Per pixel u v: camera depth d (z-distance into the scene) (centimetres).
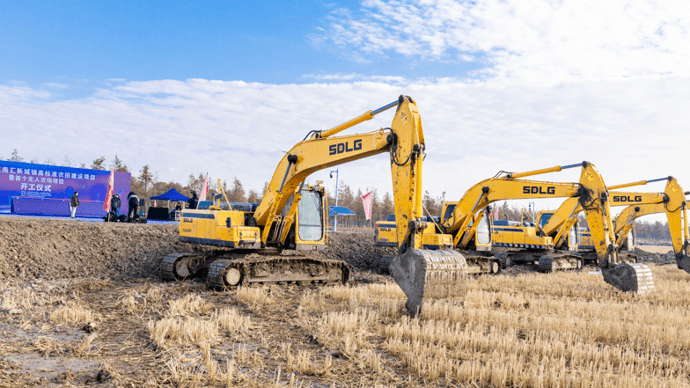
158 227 1741
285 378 520
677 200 1838
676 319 848
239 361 566
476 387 505
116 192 2691
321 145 1077
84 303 912
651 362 587
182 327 681
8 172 2342
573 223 2167
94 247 1463
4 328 696
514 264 2291
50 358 565
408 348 620
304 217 1312
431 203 6309
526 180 1527
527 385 511
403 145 870
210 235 1270
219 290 1133
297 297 1059
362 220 6394
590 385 502
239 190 5669
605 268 1312
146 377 505
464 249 1802
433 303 819
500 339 654
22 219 1590
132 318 786
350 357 594
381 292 1142
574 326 780
